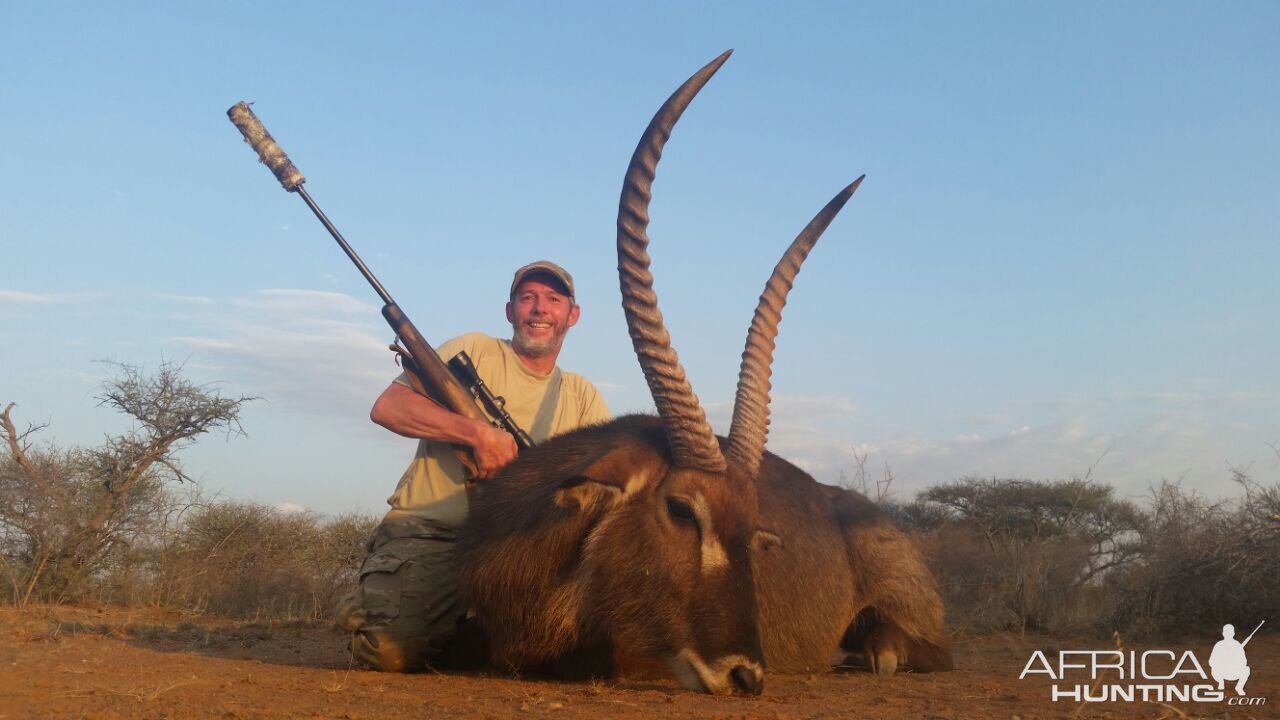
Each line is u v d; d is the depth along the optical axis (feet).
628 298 6.51
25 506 13.50
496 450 7.44
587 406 8.86
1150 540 12.28
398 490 7.96
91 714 5.28
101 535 13.67
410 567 7.38
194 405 15.02
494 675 7.16
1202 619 11.23
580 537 6.58
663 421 6.48
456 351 8.32
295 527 15.75
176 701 5.76
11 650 7.91
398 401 7.74
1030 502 20.94
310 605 13.24
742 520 6.38
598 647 6.72
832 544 8.20
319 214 8.08
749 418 6.88
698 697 6.18
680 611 6.24
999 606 12.44
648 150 6.51
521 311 8.43
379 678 6.94
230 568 14.46
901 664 8.26
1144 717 5.81
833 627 8.09
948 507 22.08
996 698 6.57
